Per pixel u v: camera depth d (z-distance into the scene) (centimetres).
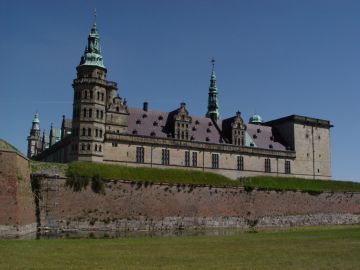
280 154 11100
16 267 2719
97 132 8588
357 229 6650
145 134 9444
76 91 8706
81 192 6662
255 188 8475
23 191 5609
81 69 8781
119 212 6925
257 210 8419
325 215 9331
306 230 6688
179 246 4006
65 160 9675
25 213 5581
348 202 9788
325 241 4519
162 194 7412
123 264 2911
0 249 3466
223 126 11050
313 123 11838
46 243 4050
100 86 8738
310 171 11562
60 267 2759
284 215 8738
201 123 10700
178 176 7700
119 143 8988
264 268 2831
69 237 5322
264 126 11812
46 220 6275
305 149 11575
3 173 5222
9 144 5691
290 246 4047
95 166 6969
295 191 9031
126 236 5631
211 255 3391
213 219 7838
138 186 7200
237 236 5338
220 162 10212
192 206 7675
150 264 2933
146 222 7125
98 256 3250
